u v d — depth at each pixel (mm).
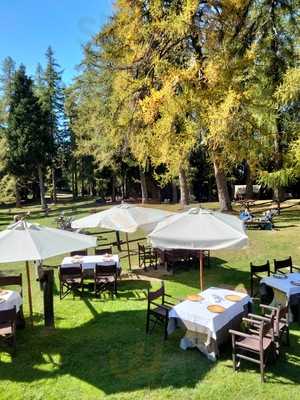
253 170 17125
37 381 6355
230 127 14781
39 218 28812
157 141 18141
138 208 12477
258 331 6727
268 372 6320
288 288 8211
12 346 7281
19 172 37531
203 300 7520
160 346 7379
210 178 37188
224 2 16078
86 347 7473
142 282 11461
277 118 16938
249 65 16188
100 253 12789
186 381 6141
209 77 15539
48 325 8484
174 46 17234
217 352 6785
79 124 33281
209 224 9000
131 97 19062
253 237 16547
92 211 30016
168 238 8734
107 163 29906
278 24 16719
